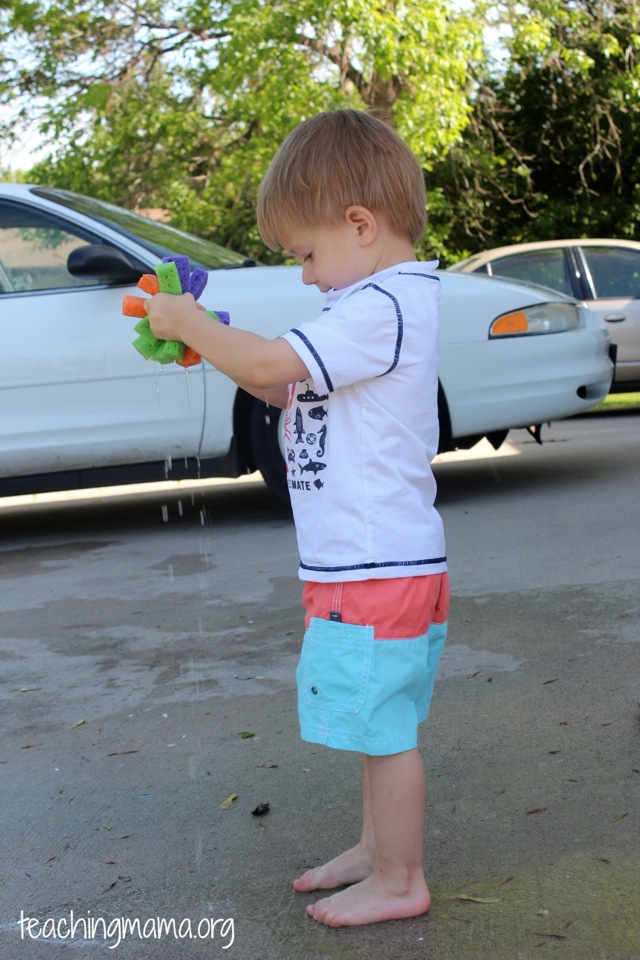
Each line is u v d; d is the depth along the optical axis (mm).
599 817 2258
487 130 17531
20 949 1945
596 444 7957
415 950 1834
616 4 16750
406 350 1888
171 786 2594
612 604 3742
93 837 2361
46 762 2807
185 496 7023
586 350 5816
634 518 5102
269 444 5484
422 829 1942
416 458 1929
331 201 1937
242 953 1878
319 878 2061
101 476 5402
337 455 1894
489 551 4672
